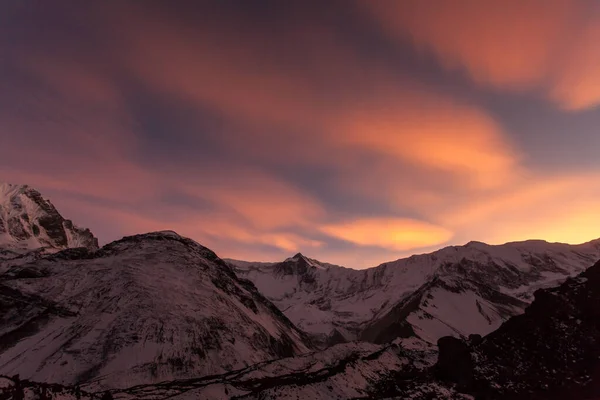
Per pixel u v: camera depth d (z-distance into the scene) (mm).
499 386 60562
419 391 68438
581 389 53750
